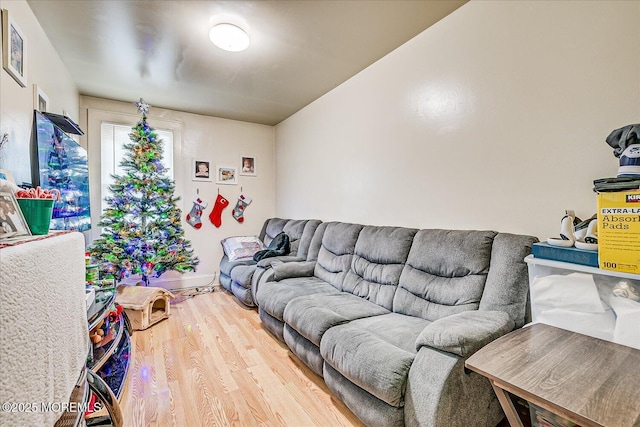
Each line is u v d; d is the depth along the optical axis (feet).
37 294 1.50
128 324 7.36
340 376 5.18
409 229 7.29
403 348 4.74
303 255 10.62
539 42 5.18
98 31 7.06
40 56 6.68
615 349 3.30
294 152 13.46
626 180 3.43
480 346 3.93
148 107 10.80
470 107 6.28
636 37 4.18
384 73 8.46
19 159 5.34
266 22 6.78
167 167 12.64
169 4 6.15
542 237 5.20
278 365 6.74
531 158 5.32
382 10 6.43
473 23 6.18
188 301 11.32
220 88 10.57
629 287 3.50
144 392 5.71
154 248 10.73
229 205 14.16
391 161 8.34
